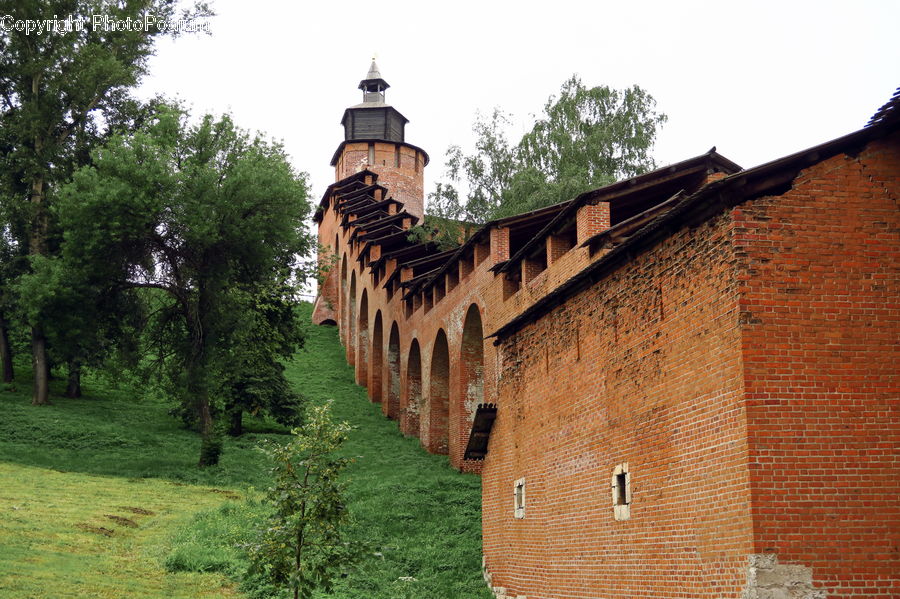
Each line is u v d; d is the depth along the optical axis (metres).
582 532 15.98
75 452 33.06
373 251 47.88
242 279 36.09
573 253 20.11
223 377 34.53
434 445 35.47
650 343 13.82
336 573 20.41
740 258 11.43
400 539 23.77
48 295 32.62
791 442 10.94
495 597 19.98
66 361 40.22
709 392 11.91
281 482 14.20
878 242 11.67
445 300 33.50
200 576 19.39
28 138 37.09
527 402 19.41
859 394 11.16
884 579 10.62
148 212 31.62
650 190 20.53
